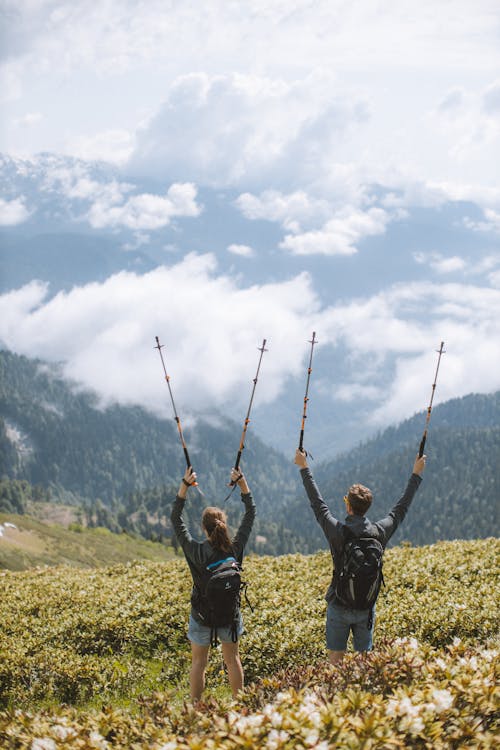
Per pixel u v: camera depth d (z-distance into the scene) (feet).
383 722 19.51
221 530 28.09
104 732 22.29
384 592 53.88
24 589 66.69
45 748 20.75
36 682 41.70
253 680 39.45
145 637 49.85
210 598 27.45
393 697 21.48
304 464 30.50
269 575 64.23
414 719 19.63
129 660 46.32
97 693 41.60
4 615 56.24
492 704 20.88
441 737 19.72
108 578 71.82
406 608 46.44
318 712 20.33
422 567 59.88
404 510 29.73
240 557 28.78
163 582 63.72
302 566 68.80
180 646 48.88
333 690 23.76
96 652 49.19
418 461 30.55
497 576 54.70
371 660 25.55
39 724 22.36
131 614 52.95
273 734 19.20
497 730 20.36
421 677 23.79
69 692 41.27
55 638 50.11
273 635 42.27
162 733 21.21
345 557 27.71
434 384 30.19
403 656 25.63
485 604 44.88
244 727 19.75
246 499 29.71
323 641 41.06
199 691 28.22
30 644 47.60
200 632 28.30
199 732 21.38
